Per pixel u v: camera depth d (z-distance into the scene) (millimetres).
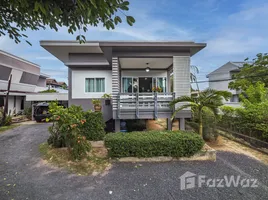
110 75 10812
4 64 15250
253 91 8047
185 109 7152
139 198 3162
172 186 3592
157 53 7246
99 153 5551
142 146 4898
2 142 7145
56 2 2398
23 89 18719
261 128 6043
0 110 12727
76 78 10758
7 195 3236
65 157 5121
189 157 5047
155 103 7012
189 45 6914
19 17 2754
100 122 6613
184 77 7227
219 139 7586
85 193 3328
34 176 4059
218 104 5938
